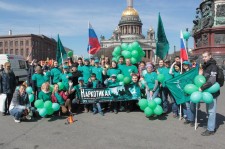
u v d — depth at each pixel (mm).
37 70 11602
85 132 8172
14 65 23109
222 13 28875
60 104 10375
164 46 11219
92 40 13148
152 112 9648
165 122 9320
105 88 10828
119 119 9797
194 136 7688
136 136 7707
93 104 10812
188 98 8812
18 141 7414
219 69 7680
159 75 10148
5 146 7012
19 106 9648
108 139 7457
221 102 13445
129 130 8336
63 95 10422
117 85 10844
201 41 30203
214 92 7617
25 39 104812
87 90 10836
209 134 7734
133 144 7023
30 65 13594
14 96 9719
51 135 7934
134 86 10914
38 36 110188
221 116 10219
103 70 11570
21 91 9859
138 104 10328
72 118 9578
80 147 6832
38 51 110312
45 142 7285
